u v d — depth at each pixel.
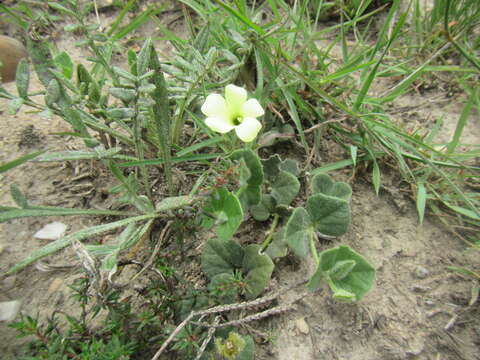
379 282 0.17
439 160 0.21
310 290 0.15
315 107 0.23
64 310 0.16
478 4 0.26
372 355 0.15
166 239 0.17
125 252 0.17
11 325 0.13
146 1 0.32
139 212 0.18
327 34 0.30
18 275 0.17
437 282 0.17
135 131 0.15
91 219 0.19
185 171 0.21
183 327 0.14
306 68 0.23
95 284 0.13
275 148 0.23
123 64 0.28
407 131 0.24
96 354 0.13
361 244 0.19
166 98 0.15
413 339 0.16
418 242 0.19
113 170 0.14
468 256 0.18
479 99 0.23
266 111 0.22
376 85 0.27
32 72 0.26
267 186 0.20
